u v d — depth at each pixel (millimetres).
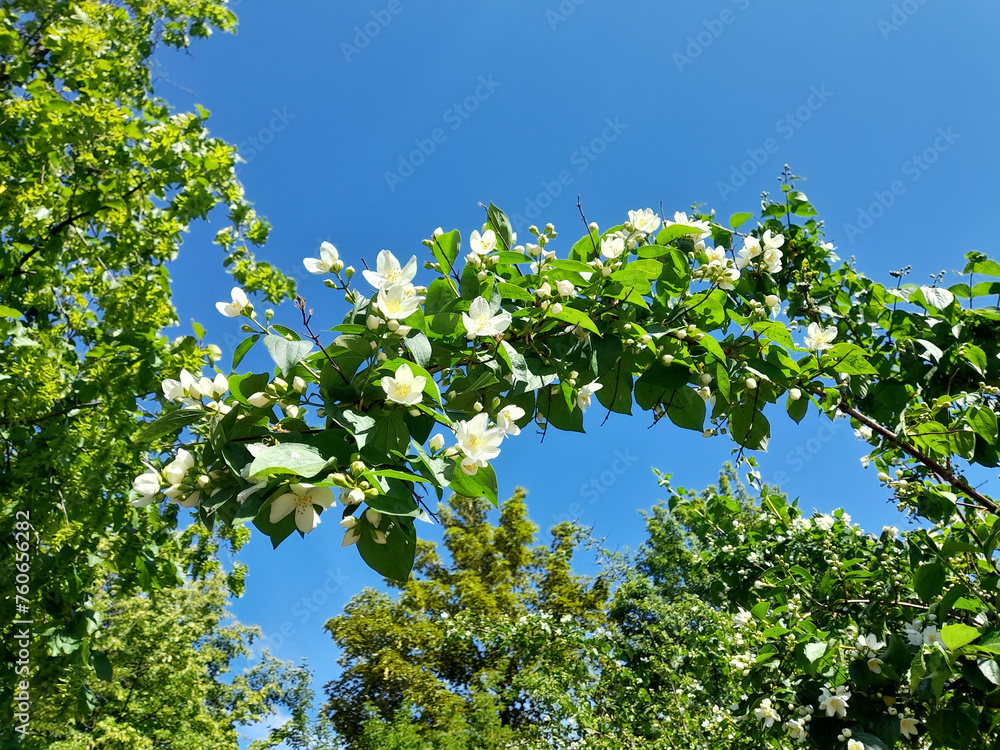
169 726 14828
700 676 6719
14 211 4910
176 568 5387
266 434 1720
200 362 4469
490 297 2115
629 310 2461
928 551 3691
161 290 5344
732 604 5168
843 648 3377
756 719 4129
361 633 16938
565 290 2201
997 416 3510
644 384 2570
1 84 5547
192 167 5715
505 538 19688
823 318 4246
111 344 4758
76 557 4660
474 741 10734
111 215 5520
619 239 2459
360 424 1654
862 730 3342
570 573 18516
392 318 1832
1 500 4434
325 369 1785
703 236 2645
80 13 5383
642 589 12797
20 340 4523
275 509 1589
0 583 4203
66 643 4352
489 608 16156
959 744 2969
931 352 3531
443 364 2098
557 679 8109
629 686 7887
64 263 5840
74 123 4867
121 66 6312
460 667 16656
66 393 4730
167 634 13586
